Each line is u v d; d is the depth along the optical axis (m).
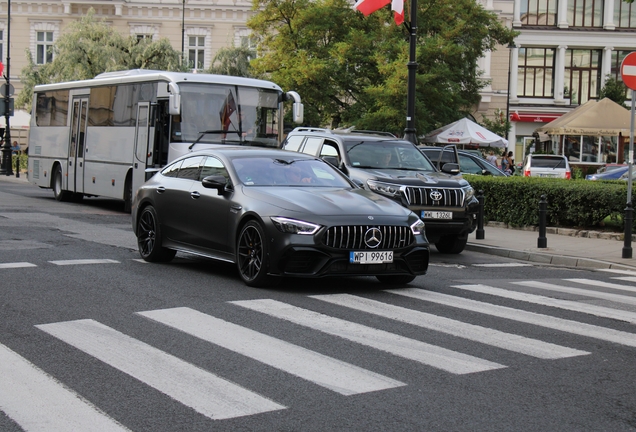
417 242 9.46
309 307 8.34
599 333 7.55
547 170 30.28
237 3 50.16
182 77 17.89
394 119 32.53
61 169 23.19
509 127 45.22
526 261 13.88
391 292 9.46
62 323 7.37
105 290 9.10
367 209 9.38
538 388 5.66
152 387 5.47
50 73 39.88
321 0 37.09
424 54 33.03
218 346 6.61
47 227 15.88
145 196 11.48
